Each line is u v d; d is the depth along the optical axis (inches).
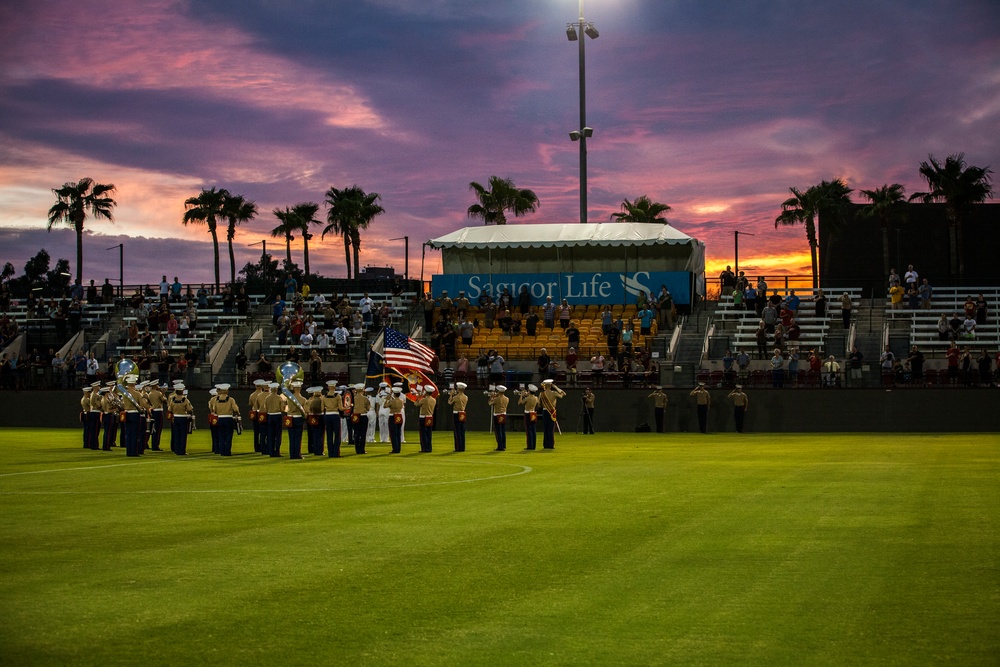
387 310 2524.6
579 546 628.1
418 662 397.1
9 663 396.2
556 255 2623.0
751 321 2370.8
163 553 612.4
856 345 2304.4
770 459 1269.7
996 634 429.4
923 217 3102.9
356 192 3818.9
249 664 395.5
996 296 2437.3
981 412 1979.6
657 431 2039.9
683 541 641.6
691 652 408.2
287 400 1364.4
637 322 2410.2
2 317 2721.5
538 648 414.3
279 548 626.2
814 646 414.6
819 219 3174.2
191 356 2411.4
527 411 1519.4
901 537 650.8
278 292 2903.5
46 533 691.4
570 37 2659.9
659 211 3614.7
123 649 413.4
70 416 2352.4
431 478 1055.0
